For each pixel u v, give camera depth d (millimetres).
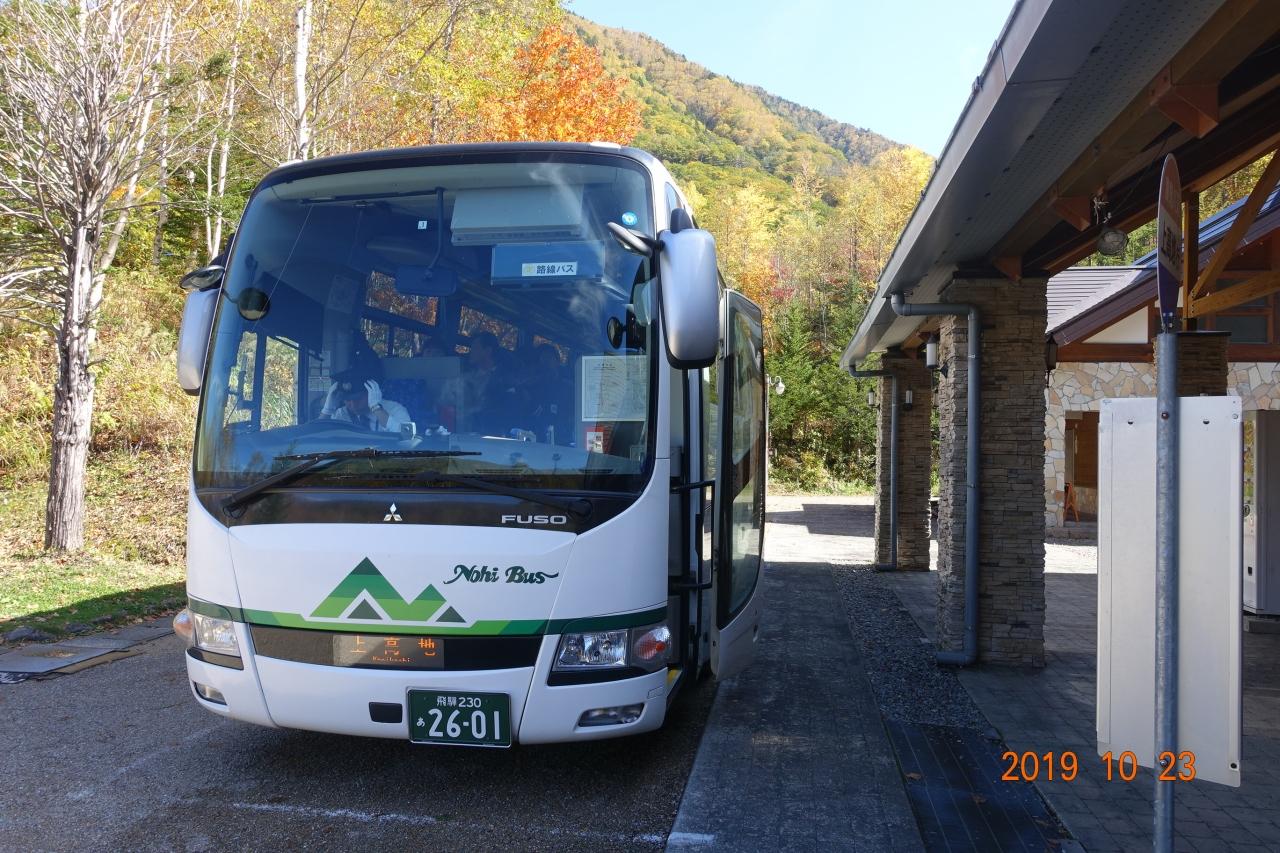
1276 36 4223
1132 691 2928
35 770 4785
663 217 4555
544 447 4160
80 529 11367
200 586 4352
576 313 4355
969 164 5008
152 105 11453
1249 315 14664
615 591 4059
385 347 4434
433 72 16938
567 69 22422
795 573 13008
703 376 5305
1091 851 3949
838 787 4688
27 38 10148
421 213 4598
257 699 4211
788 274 56500
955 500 7281
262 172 16188
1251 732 5660
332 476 4172
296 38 15164
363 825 4156
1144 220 6500
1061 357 17172
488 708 3996
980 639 7277
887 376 13523
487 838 4039
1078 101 4227
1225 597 2693
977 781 4797
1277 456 8719
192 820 4184
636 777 4832
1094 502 23328
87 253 11078
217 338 4602
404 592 4027
